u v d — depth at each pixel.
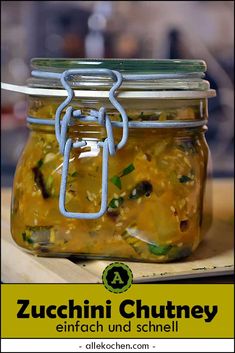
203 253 0.72
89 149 0.64
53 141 0.66
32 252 0.69
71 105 0.64
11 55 1.65
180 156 0.65
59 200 0.64
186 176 0.65
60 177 0.65
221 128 1.60
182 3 1.64
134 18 1.63
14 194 0.69
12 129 1.56
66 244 0.67
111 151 0.62
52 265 0.67
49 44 1.65
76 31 1.64
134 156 0.64
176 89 0.64
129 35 1.63
